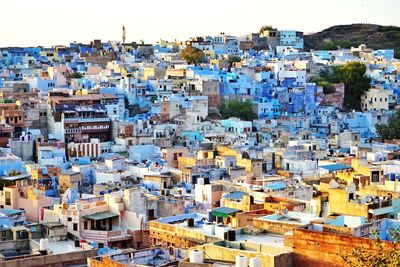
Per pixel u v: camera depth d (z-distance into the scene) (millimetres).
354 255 55500
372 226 70688
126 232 103375
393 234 64250
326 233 60812
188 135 198750
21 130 189625
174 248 76875
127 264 70125
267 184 129875
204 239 87062
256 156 167625
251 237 74938
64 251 89375
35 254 83375
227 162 156625
